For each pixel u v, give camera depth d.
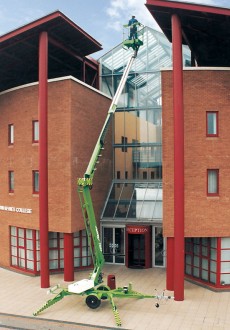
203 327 14.01
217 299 17.00
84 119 21.61
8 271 22.52
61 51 22.86
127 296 15.57
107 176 25.34
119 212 23.69
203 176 18.14
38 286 19.33
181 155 16.86
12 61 23.33
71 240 20.02
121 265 23.25
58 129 20.20
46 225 18.97
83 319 14.85
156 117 26.03
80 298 17.28
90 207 16.47
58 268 21.66
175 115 16.92
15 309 16.06
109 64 27.72
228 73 18.23
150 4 16.72
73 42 22.08
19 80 27.31
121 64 27.38
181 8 16.59
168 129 18.41
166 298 15.84
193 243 19.67
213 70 18.17
